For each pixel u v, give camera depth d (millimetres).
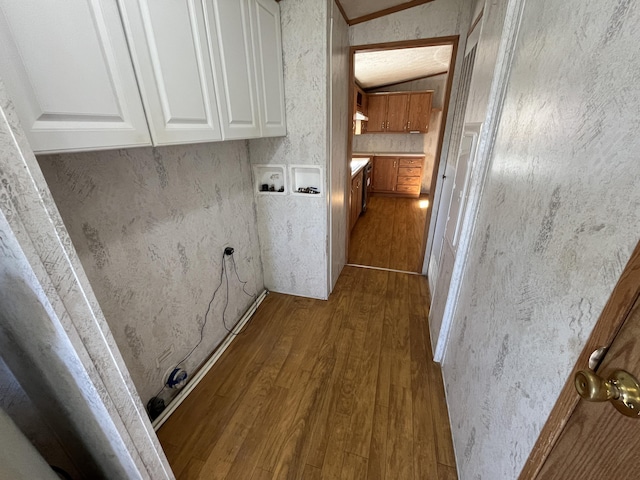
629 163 449
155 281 1271
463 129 1656
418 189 5465
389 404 1432
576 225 572
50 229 544
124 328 1145
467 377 1159
